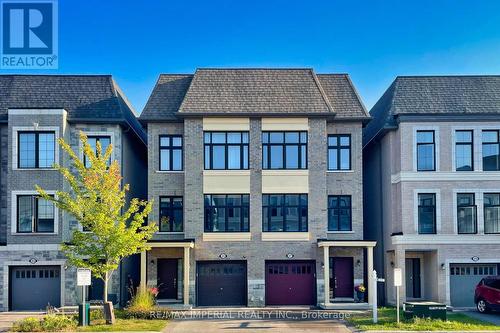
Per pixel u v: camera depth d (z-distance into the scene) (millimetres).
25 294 27141
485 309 24500
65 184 27406
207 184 27859
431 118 27875
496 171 27734
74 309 25797
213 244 27625
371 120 29844
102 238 22094
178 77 30641
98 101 28797
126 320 22422
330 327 20844
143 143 32031
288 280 27938
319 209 27891
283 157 28219
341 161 29016
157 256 28125
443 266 27250
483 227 27500
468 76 30078
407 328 19922
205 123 28094
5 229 27453
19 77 29859
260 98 28719
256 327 20859
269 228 27906
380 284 29906
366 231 33188
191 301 27172
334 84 30516
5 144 27844
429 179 27688
